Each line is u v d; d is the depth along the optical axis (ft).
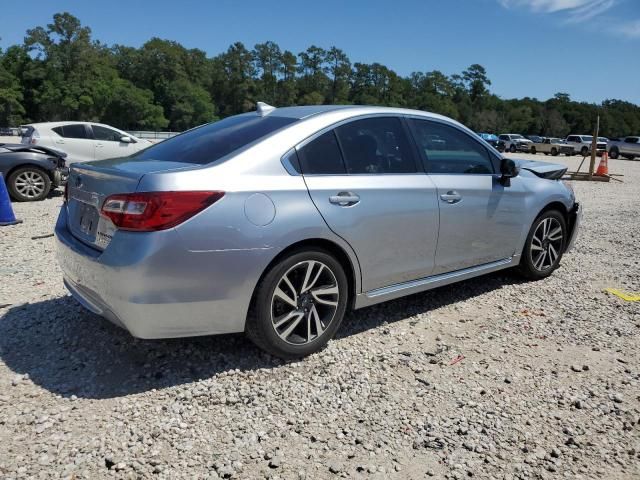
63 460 8.14
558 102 471.62
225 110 430.61
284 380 10.71
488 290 16.60
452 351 12.26
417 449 8.69
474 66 471.62
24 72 322.55
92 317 13.46
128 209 9.65
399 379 10.91
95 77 341.62
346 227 11.51
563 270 19.12
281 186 10.73
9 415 9.27
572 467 8.35
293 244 10.89
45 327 12.86
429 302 15.40
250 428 9.11
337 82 445.78
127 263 9.49
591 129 434.71
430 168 13.69
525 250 16.72
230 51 426.92
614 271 19.16
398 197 12.53
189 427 9.09
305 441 8.81
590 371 11.46
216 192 9.95
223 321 10.33
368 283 12.39
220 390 10.26
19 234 23.49
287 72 431.43
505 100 510.58
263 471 8.05
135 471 7.96
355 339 12.75
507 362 11.80
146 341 12.12
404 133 13.43
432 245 13.52
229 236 9.98
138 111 342.64
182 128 381.60
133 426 9.04
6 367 10.96
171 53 384.47
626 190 50.55
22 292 15.34
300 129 11.61
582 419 9.66
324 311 11.81
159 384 10.43
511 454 8.63
